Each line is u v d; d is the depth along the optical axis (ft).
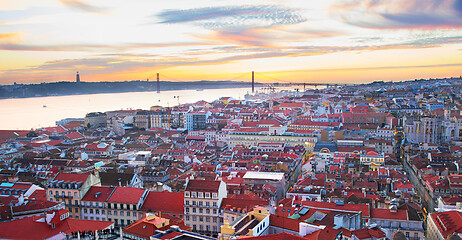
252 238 433.07
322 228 485.15
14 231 549.95
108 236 559.38
